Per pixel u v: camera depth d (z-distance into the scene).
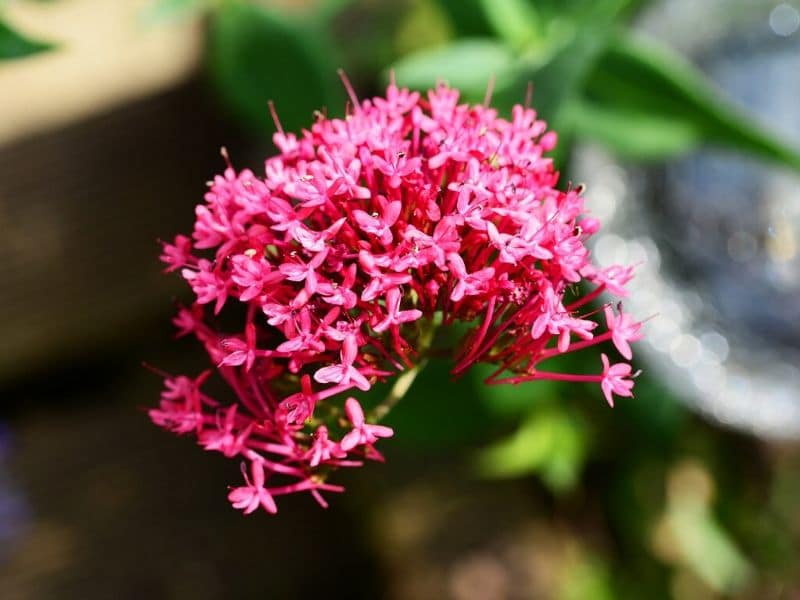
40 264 0.25
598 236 0.22
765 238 0.22
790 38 0.23
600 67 0.20
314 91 0.22
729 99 0.23
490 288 0.12
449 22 0.21
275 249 0.13
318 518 0.25
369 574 0.25
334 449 0.12
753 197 0.22
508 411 0.22
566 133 0.20
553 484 0.24
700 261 0.22
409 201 0.12
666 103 0.20
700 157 0.23
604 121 0.21
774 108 0.23
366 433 0.12
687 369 0.21
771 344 0.21
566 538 0.25
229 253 0.13
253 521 0.25
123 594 0.24
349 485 0.25
